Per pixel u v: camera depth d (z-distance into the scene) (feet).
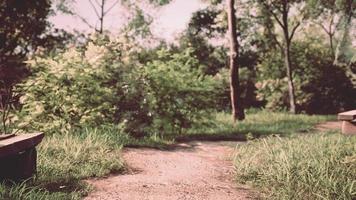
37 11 65.26
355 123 25.58
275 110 81.46
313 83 80.89
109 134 30.81
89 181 20.02
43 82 31.60
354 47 27.48
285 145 27.58
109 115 33.55
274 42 82.79
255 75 91.40
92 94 33.09
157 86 36.96
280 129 45.37
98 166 22.29
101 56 33.14
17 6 62.23
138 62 36.17
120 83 35.06
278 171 20.62
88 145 25.64
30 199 15.69
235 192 19.34
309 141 29.04
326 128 48.55
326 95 80.53
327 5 59.98
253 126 47.32
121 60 35.27
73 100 31.89
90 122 31.27
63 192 17.62
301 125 50.11
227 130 42.91
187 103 38.58
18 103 33.60
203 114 39.91
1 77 31.30
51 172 20.20
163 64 37.60
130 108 35.01
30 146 18.03
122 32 36.83
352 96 80.02
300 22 74.28
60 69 32.09
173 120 37.42
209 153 29.48
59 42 67.51
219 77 78.74
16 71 32.53
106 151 24.80
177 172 22.99
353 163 20.04
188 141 35.09
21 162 17.80
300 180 19.25
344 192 17.37
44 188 17.95
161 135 36.11
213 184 20.68
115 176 21.34
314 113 80.94
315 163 20.93
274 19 79.30
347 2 32.07
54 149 24.34
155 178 21.35
